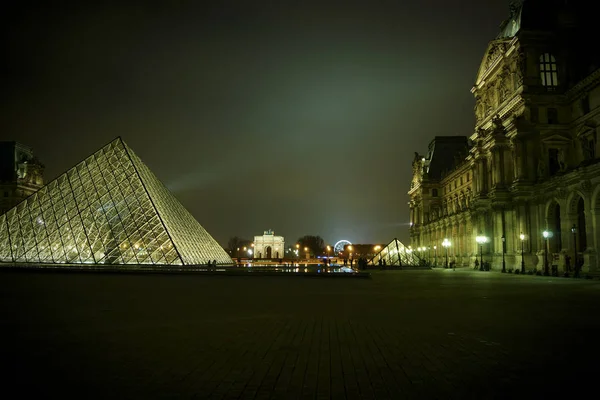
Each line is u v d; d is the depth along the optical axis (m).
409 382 10.63
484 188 89.44
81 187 84.06
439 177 152.62
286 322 19.27
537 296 31.33
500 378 10.95
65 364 12.12
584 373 11.38
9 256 78.56
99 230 78.19
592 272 58.12
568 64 79.12
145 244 76.50
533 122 77.88
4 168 162.12
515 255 76.94
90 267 72.81
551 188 69.12
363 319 20.20
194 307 24.61
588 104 74.12
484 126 93.69
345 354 13.34
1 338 15.59
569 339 15.59
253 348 14.09
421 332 16.88
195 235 95.69
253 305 25.78
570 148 77.44
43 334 16.33
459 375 11.21
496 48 87.94
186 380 10.70
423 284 45.34
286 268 95.62
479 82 96.38
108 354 13.26
